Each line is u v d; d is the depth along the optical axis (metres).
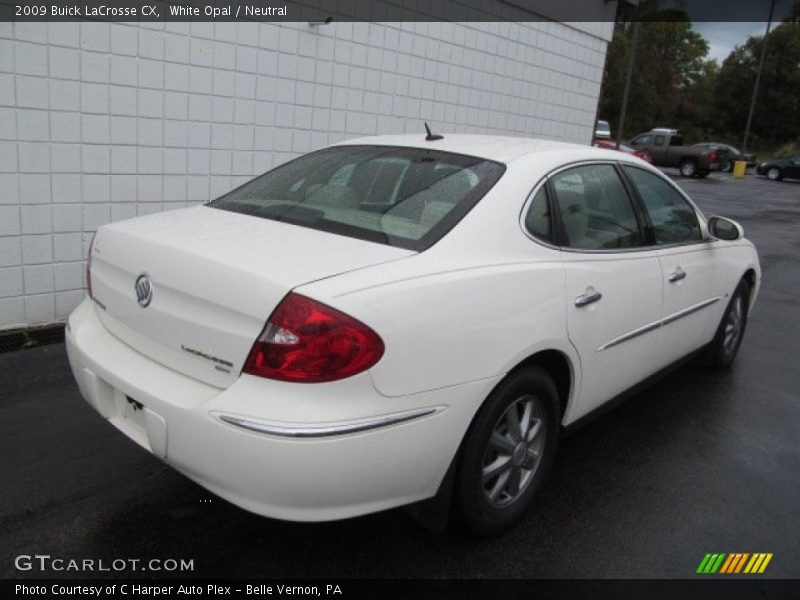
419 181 3.05
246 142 5.86
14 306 4.71
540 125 9.49
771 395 4.84
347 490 2.28
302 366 2.19
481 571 2.75
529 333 2.77
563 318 2.96
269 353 2.20
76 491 3.14
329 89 6.46
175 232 2.73
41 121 4.60
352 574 2.69
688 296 4.09
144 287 2.57
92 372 2.72
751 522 3.24
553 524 3.09
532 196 3.02
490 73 8.37
